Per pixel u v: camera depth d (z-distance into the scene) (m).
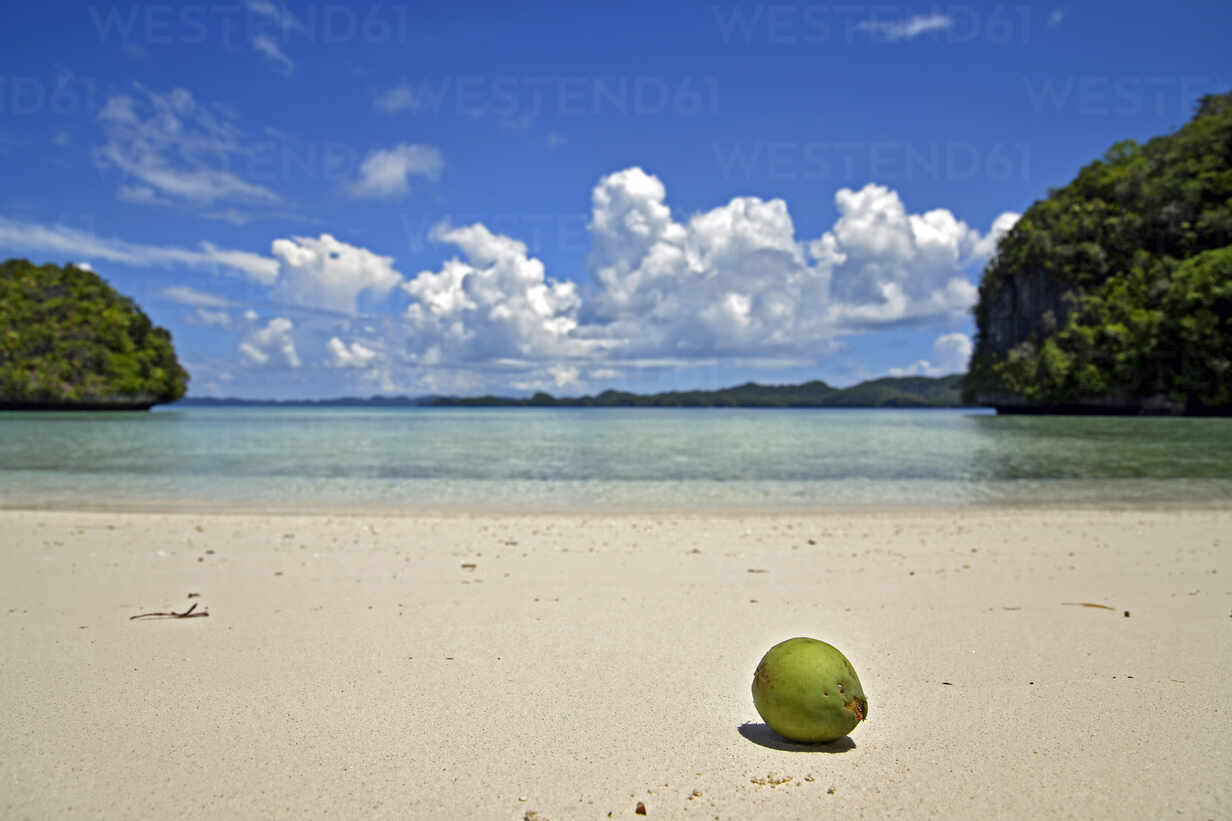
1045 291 106.75
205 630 5.84
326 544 10.50
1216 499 16.31
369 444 37.84
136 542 10.60
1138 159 109.00
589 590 7.47
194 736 3.70
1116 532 11.65
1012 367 105.12
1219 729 3.78
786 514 13.93
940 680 4.64
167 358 142.25
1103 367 93.12
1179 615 6.39
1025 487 18.88
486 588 7.57
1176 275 88.75
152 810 2.93
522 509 14.73
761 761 3.43
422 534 11.47
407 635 5.71
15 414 112.06
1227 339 83.19
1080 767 3.34
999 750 3.54
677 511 14.45
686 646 5.43
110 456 28.77
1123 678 4.64
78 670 4.79
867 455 30.69
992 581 7.98
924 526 12.38
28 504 15.35
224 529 11.92
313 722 3.89
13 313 123.75
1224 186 96.56
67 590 7.40
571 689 4.45
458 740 3.66
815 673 3.53
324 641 5.52
